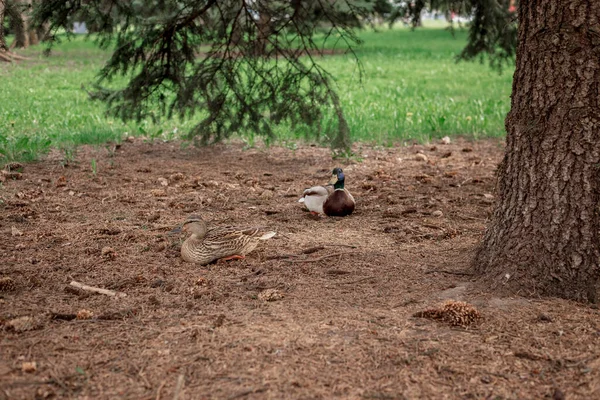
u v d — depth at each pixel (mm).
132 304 4945
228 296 5141
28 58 29781
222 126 10453
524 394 3717
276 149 11953
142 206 8039
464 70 28344
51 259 5973
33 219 7336
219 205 8195
